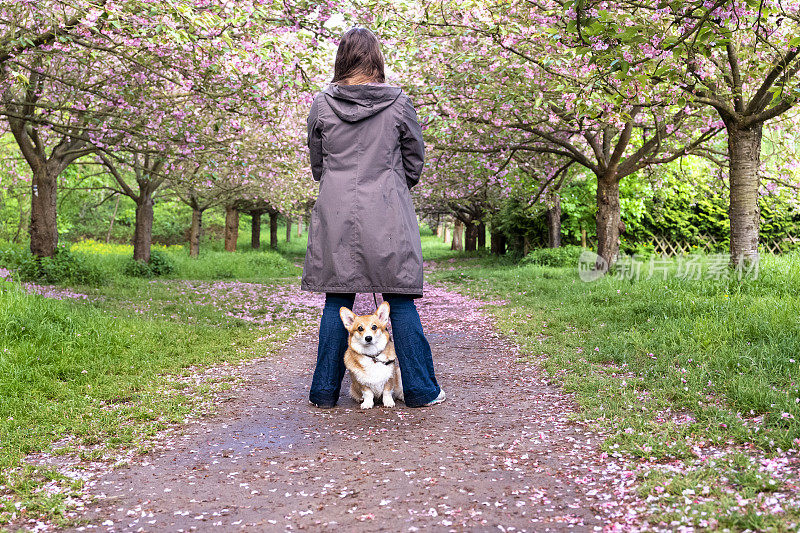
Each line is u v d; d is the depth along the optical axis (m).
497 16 8.91
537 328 7.62
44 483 3.00
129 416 4.20
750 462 2.74
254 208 32.81
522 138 13.41
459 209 30.23
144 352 6.25
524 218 22.58
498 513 2.48
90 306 8.52
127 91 10.27
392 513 2.52
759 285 7.76
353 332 4.27
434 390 4.41
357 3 8.45
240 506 2.68
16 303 6.81
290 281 17.92
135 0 6.27
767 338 5.09
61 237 38.34
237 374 5.74
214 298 11.91
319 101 4.13
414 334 4.28
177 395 4.80
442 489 2.77
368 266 3.96
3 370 5.00
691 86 7.62
